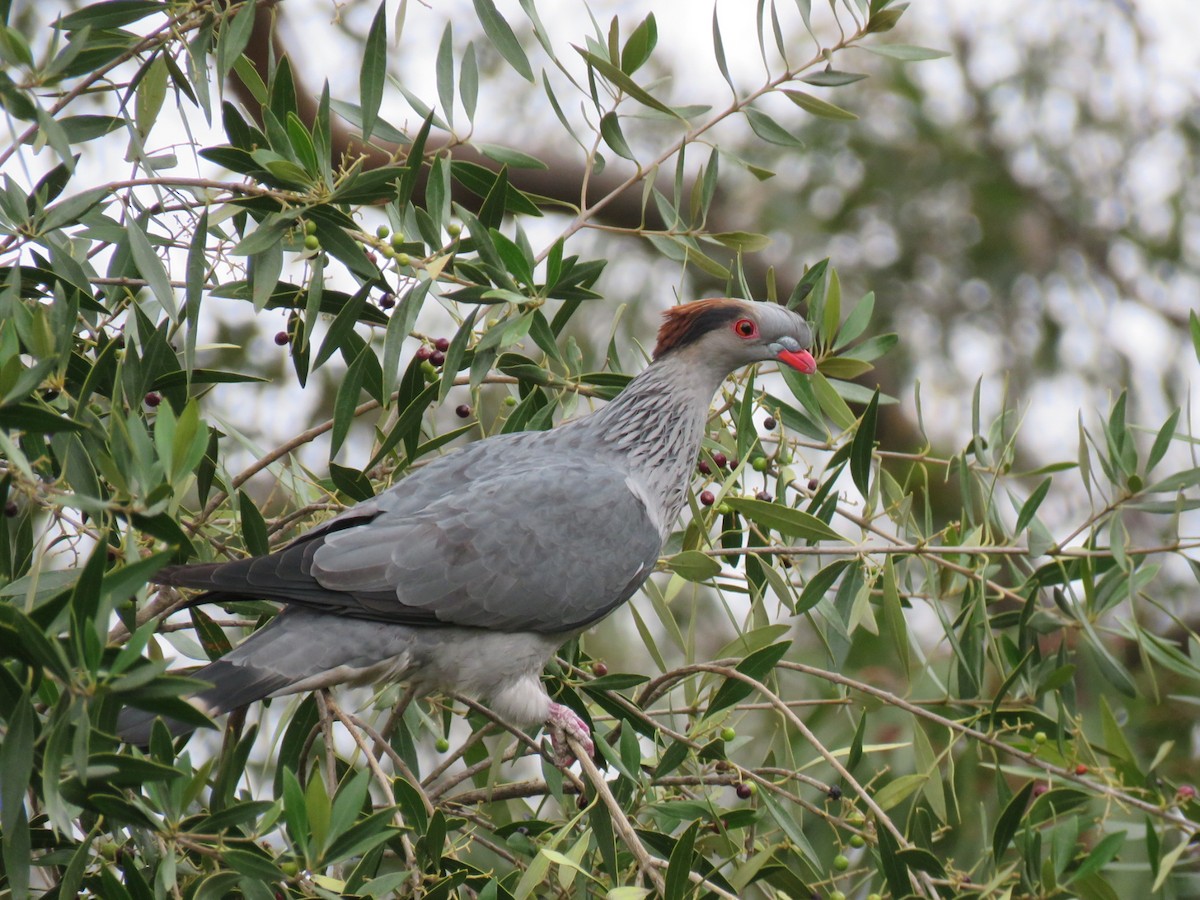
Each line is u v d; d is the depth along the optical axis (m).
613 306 16.89
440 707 10.84
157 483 6.69
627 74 9.70
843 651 9.47
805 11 9.98
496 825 10.57
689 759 9.45
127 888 7.14
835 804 10.09
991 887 7.85
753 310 10.30
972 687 9.50
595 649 14.30
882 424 19.45
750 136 17.98
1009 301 17.72
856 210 18.08
